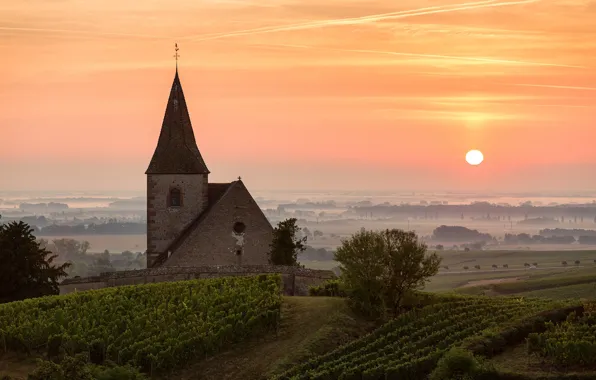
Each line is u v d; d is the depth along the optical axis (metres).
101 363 60.28
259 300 68.50
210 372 58.72
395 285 66.56
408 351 54.47
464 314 60.41
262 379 56.19
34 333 61.66
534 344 49.81
